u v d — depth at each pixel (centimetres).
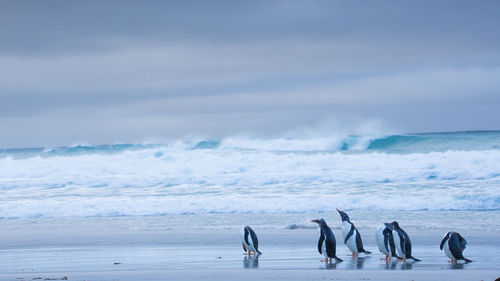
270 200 3766
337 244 2383
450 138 8369
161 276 1598
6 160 6166
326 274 1611
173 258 2052
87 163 6025
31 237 2703
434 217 3144
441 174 4716
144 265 1894
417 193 3944
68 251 2280
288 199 3784
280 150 8256
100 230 2934
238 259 2005
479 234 2559
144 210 3656
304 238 2530
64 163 6019
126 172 5700
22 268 1878
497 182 4359
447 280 1496
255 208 3594
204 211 3594
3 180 5178
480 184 4278
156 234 2730
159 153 6225
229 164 5606
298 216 3300
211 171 5534
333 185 4528
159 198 4088
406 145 8488
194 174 5516
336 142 8525
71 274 1672
